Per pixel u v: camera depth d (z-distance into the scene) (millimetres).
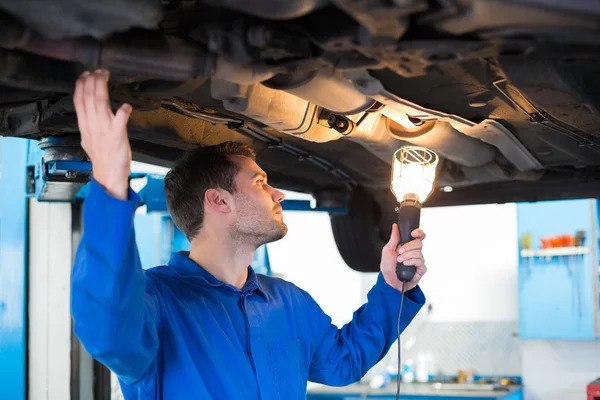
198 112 1687
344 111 1496
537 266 4520
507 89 1484
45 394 3354
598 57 1244
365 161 2287
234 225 1718
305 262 5789
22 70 1244
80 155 1750
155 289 1615
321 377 1919
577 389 4676
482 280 5145
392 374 5078
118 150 1244
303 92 1388
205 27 1189
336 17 1099
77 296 1276
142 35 1179
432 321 5234
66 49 1124
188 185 1755
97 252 1251
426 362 5129
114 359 1330
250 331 1677
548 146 1969
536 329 4496
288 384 1717
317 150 2180
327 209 2678
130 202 1263
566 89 1318
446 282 5238
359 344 1873
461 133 1912
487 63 1375
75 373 3375
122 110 1240
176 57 1209
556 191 2562
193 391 1550
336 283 5680
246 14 1137
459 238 5242
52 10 973
